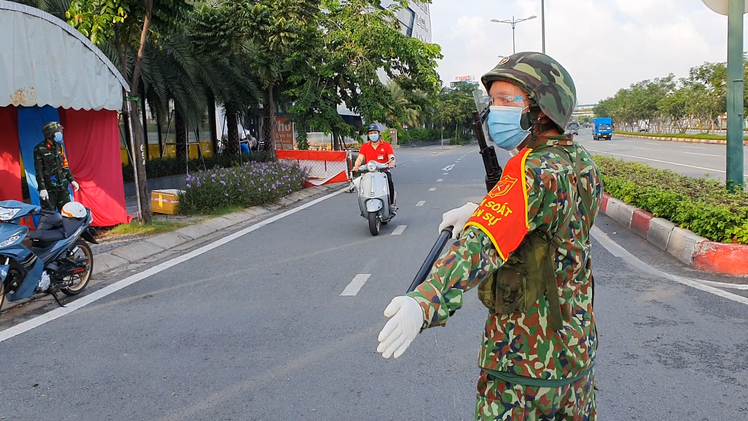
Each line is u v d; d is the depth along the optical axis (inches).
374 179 374.3
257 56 663.1
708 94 1872.5
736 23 335.3
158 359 181.5
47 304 242.4
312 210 500.4
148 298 247.3
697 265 268.4
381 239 360.2
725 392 149.0
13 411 150.3
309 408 147.5
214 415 145.4
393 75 808.3
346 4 773.3
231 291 254.7
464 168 956.6
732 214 268.1
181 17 410.3
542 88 70.2
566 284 70.5
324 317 216.1
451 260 61.4
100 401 154.7
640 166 554.6
